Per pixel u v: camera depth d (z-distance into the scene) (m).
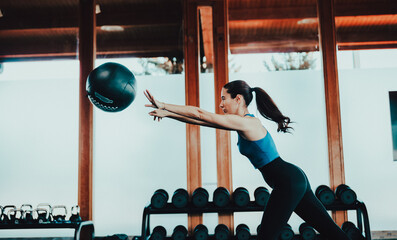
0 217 2.75
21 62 3.44
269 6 3.43
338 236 1.62
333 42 3.18
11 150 3.29
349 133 3.17
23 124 3.31
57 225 2.67
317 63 3.27
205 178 3.18
